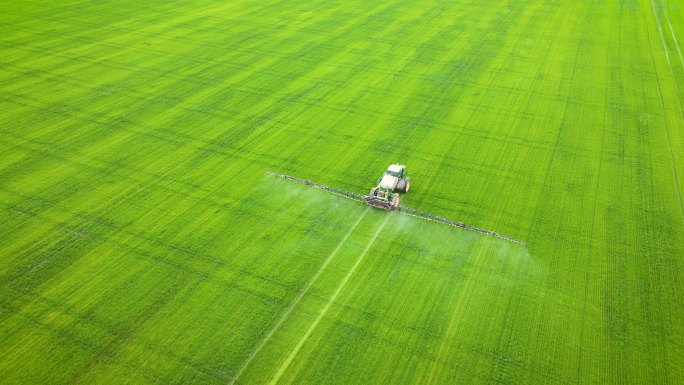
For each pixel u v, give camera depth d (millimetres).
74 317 18297
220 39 45750
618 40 45906
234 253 21531
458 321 18609
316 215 24016
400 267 21078
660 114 33406
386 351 17406
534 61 41406
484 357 17266
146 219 23391
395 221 23734
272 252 21672
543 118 32781
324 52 43094
